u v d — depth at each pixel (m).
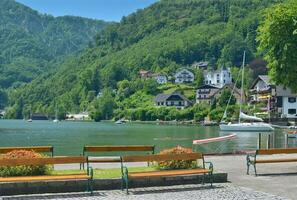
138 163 21.62
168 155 16.19
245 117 97.44
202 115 144.50
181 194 14.89
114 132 97.19
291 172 19.39
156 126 129.88
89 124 157.62
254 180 17.55
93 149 19.38
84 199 14.06
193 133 88.12
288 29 21.12
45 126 141.00
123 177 15.61
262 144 54.38
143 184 16.14
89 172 16.45
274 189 15.81
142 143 62.06
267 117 109.50
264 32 21.72
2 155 16.00
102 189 15.65
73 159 15.23
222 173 17.17
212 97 155.25
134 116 173.38
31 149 18.66
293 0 21.77
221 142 59.78
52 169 16.72
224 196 14.56
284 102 112.81
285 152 19.02
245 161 22.94
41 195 14.63
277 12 21.38
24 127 132.75
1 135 88.31
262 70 160.88
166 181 16.44
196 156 16.70
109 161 19.70
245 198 14.27
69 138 77.19
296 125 99.88
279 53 21.45
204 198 14.24
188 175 16.72
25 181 14.76
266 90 121.94
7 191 14.63
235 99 140.62
